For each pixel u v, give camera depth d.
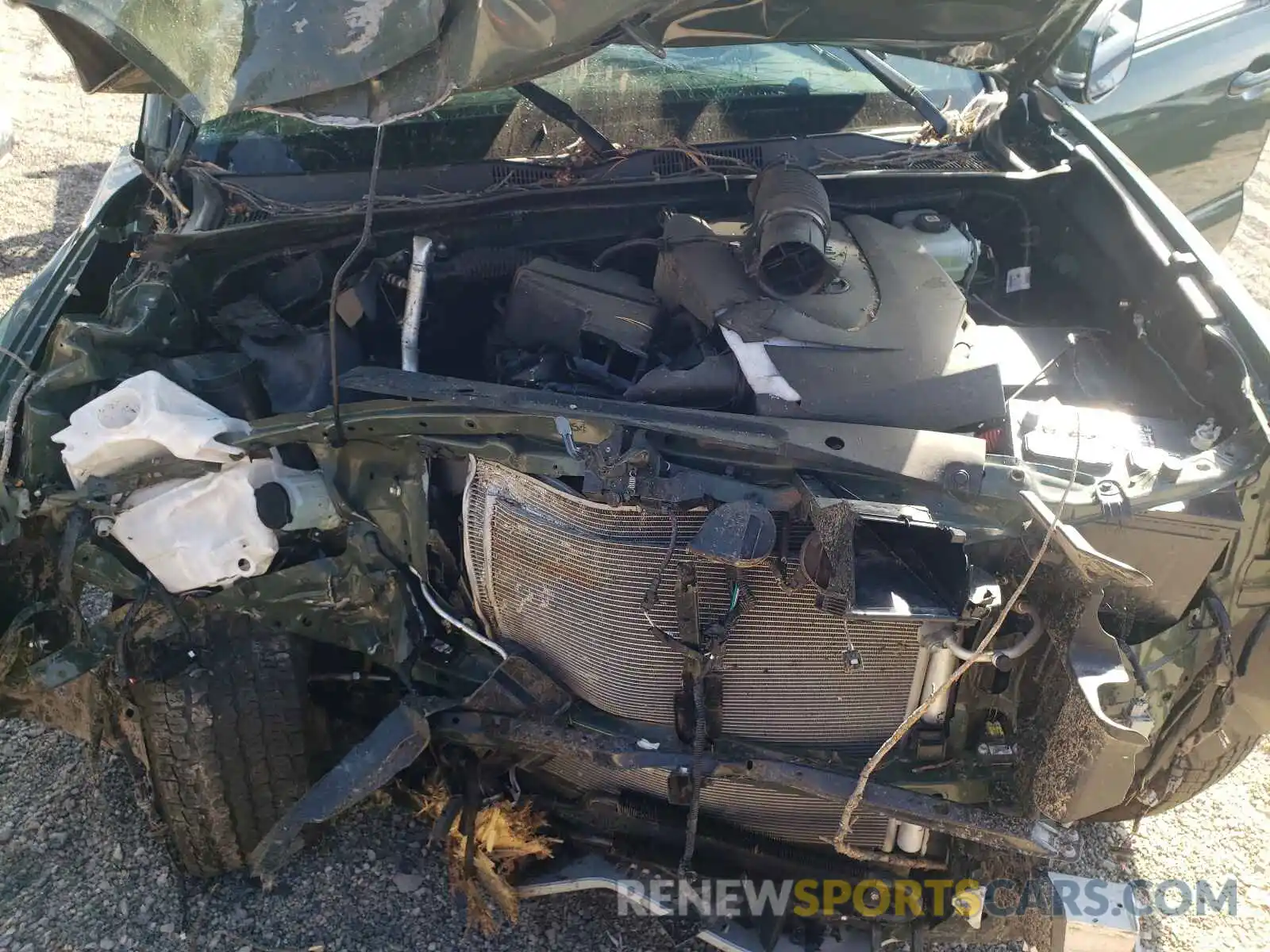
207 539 2.63
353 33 2.40
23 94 8.25
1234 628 2.66
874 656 2.60
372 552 2.70
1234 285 2.87
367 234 2.65
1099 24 3.34
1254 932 3.16
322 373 2.95
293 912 3.07
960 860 2.77
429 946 3.01
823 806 2.82
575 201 3.34
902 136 3.81
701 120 3.72
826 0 2.56
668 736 2.71
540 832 3.04
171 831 3.02
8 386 2.78
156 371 2.76
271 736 2.92
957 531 2.28
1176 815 3.51
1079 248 3.38
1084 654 2.33
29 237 6.33
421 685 2.89
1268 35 4.94
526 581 2.72
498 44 2.31
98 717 2.91
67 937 2.96
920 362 2.73
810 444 2.46
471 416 2.52
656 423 2.48
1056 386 2.99
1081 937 2.71
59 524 2.63
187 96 2.47
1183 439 2.66
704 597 2.54
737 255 3.05
